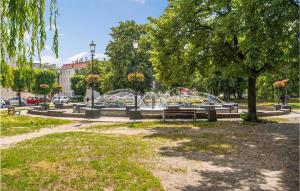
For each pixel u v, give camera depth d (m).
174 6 22.33
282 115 29.23
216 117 23.03
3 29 7.67
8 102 59.34
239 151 12.22
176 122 22.30
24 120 25.27
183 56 22.48
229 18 16.28
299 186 7.86
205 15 21.81
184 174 8.89
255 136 15.98
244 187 7.78
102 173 8.77
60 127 20.55
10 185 7.77
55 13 8.38
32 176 8.53
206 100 48.69
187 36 21.34
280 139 15.08
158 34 21.50
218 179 8.43
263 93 59.59
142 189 7.36
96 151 11.87
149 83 59.19
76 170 9.13
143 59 59.03
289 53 12.99
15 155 11.20
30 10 7.93
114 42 61.78
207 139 15.02
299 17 13.48
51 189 7.48
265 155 11.51
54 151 11.93
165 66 22.28
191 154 11.60
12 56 7.72
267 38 14.16
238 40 20.97
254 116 22.59
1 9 7.54
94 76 30.09
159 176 8.65
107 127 20.06
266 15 14.06
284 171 9.28
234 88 61.62
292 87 52.34
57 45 8.35
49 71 75.00
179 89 63.19
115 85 59.47
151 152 11.88
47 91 74.50
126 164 9.81
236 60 21.30
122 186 7.61
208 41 21.52
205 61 22.94
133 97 47.97
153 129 18.73
